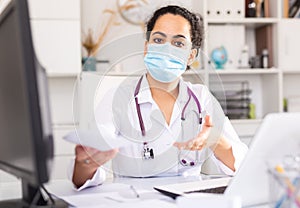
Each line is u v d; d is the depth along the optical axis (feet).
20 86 2.54
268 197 3.03
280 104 10.03
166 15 4.30
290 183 2.60
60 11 9.27
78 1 9.33
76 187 3.91
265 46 10.50
